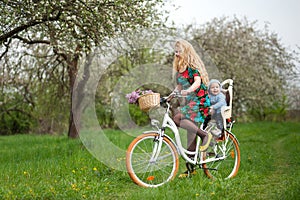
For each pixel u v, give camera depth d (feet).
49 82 39.32
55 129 51.31
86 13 22.61
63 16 23.43
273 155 25.08
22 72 38.73
